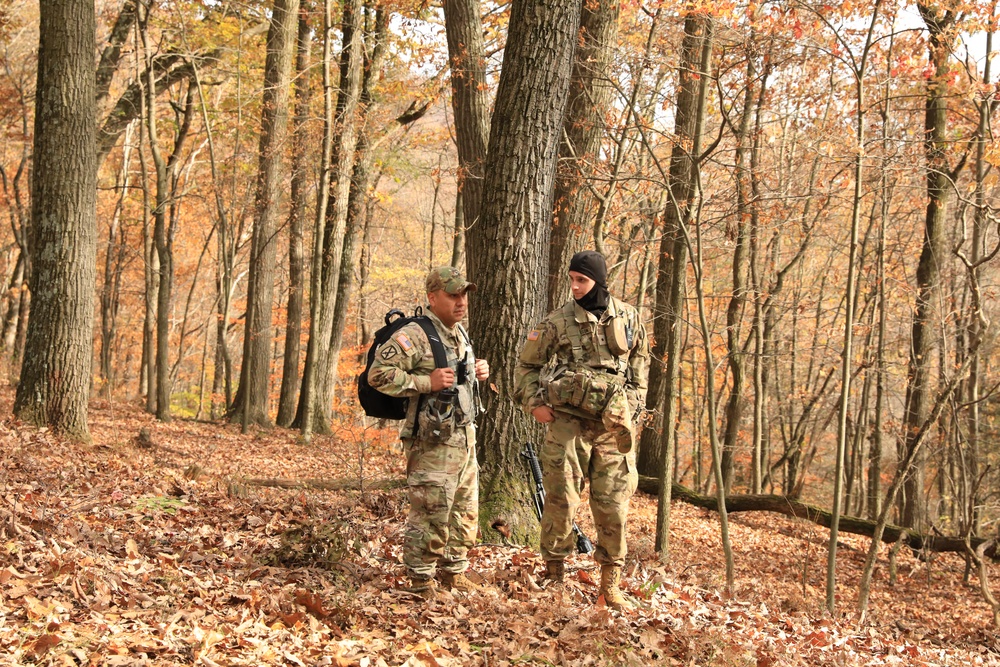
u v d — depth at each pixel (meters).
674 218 11.30
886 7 9.34
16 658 3.26
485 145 10.60
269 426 21.67
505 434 7.42
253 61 23.42
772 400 26.09
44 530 5.35
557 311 5.23
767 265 20.64
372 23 21.91
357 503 8.62
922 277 15.66
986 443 16.95
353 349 30.98
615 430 5.06
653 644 4.50
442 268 4.88
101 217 33.09
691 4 8.39
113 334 33.44
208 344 44.66
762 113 13.43
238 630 3.93
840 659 5.64
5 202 26.31
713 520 15.89
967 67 10.87
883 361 16.06
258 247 21.80
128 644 3.57
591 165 10.66
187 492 8.22
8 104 21.47
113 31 20.28
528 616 4.70
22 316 26.20
